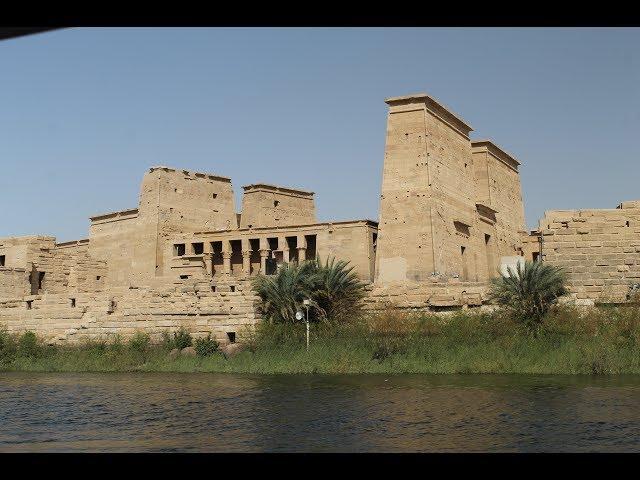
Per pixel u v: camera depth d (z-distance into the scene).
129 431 17.58
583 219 35.09
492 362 29.80
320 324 34.78
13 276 51.38
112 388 27.64
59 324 43.03
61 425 18.83
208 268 58.06
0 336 41.34
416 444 14.99
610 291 33.09
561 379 26.50
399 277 41.78
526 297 32.16
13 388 28.36
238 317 38.00
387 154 43.62
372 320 34.56
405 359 31.41
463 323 32.88
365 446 14.89
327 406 20.95
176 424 18.50
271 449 14.77
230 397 23.73
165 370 34.91
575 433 15.94
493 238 53.41
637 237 34.38
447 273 43.03
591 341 30.22
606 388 23.47
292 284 35.56
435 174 43.41
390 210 42.94
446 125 46.94
